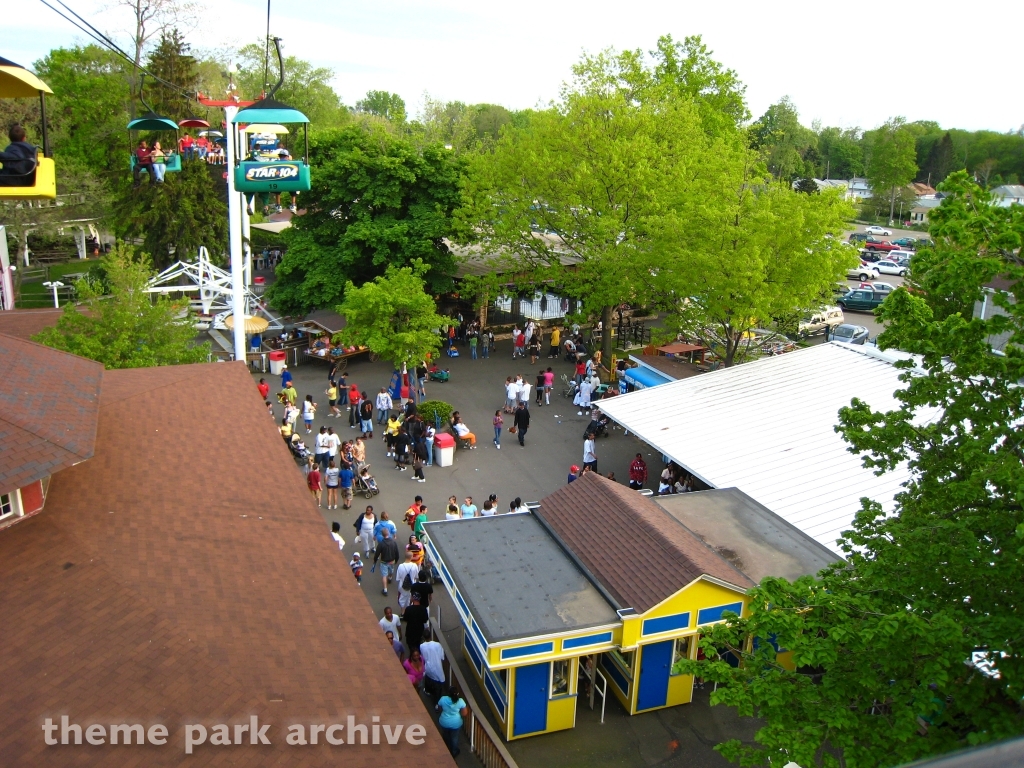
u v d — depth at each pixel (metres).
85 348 25.45
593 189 36.28
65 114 57.75
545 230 40.59
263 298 45.31
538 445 30.05
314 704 9.57
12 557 10.96
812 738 9.44
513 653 13.91
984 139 120.50
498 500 25.22
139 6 48.44
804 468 20.91
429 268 37.75
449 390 35.78
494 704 15.75
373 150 41.06
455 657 17.81
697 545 16.56
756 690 10.12
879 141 102.19
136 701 8.95
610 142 36.09
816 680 16.78
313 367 38.44
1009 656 9.45
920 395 11.30
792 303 30.08
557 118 37.75
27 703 8.64
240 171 24.11
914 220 102.19
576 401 33.91
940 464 11.42
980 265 10.49
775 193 30.78
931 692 9.73
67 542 11.52
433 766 9.04
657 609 14.65
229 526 13.33
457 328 44.25
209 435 16.64
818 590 10.51
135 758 8.22
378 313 31.61
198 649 9.87
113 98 57.38
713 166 35.38
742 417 23.94
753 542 17.42
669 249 32.06
